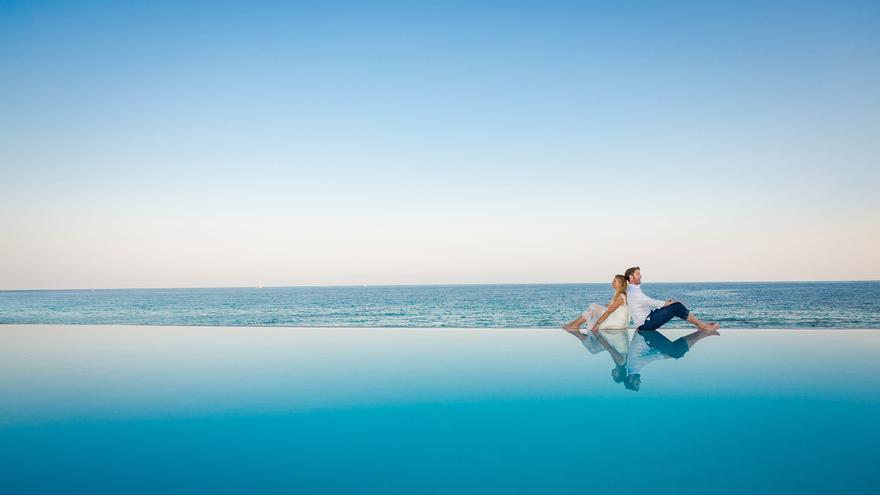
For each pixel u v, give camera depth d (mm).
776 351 4785
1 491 1807
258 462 2084
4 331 7559
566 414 2734
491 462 2037
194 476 1938
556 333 6488
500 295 56531
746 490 1725
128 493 1782
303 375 3967
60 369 4312
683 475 1866
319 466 2027
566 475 1883
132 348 5590
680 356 4551
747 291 56188
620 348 5094
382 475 1919
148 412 2902
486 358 4641
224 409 2955
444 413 2805
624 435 2352
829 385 3348
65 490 1815
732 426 2469
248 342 6031
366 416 2771
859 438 2270
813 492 1703
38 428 2607
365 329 7414
